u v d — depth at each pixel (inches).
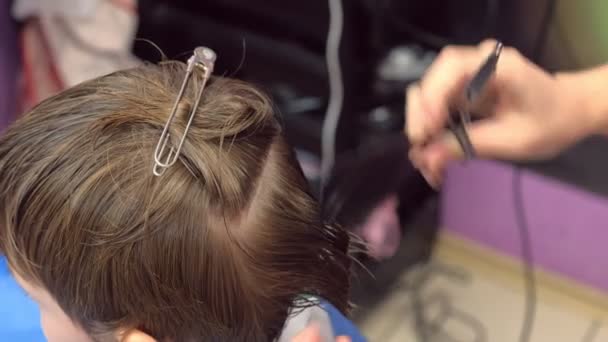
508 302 56.1
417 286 56.6
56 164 19.0
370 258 38.4
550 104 26.3
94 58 45.8
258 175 20.2
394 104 45.3
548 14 44.3
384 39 45.0
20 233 19.8
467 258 58.2
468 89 23.6
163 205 18.6
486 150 26.8
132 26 45.8
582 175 49.9
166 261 19.2
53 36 45.3
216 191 19.0
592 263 53.4
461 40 46.8
